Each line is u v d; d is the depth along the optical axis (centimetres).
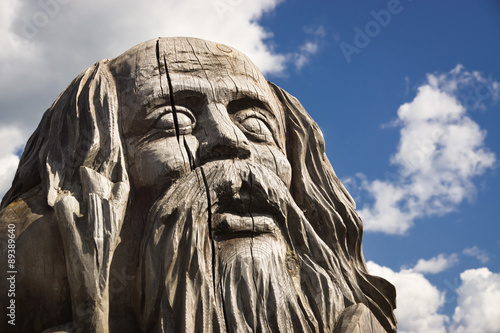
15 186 343
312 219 353
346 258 348
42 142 342
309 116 389
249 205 313
